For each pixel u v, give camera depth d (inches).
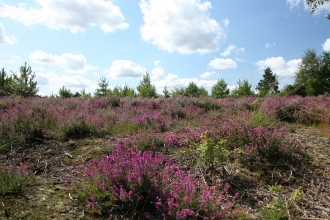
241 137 187.9
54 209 112.2
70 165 165.8
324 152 189.3
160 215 111.3
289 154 175.3
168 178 134.7
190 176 129.3
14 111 260.4
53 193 127.6
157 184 123.0
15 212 106.8
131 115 316.5
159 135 224.8
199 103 409.7
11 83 593.0
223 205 122.3
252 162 171.5
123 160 138.6
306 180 152.5
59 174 152.4
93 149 192.9
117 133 241.6
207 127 236.8
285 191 140.8
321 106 319.3
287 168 166.1
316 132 250.5
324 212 119.9
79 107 353.1
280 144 178.5
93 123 248.2
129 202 118.8
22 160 170.7
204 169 162.2
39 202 117.2
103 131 235.0
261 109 242.7
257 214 119.3
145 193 122.7
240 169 165.6
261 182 151.2
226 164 166.7
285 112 322.0
